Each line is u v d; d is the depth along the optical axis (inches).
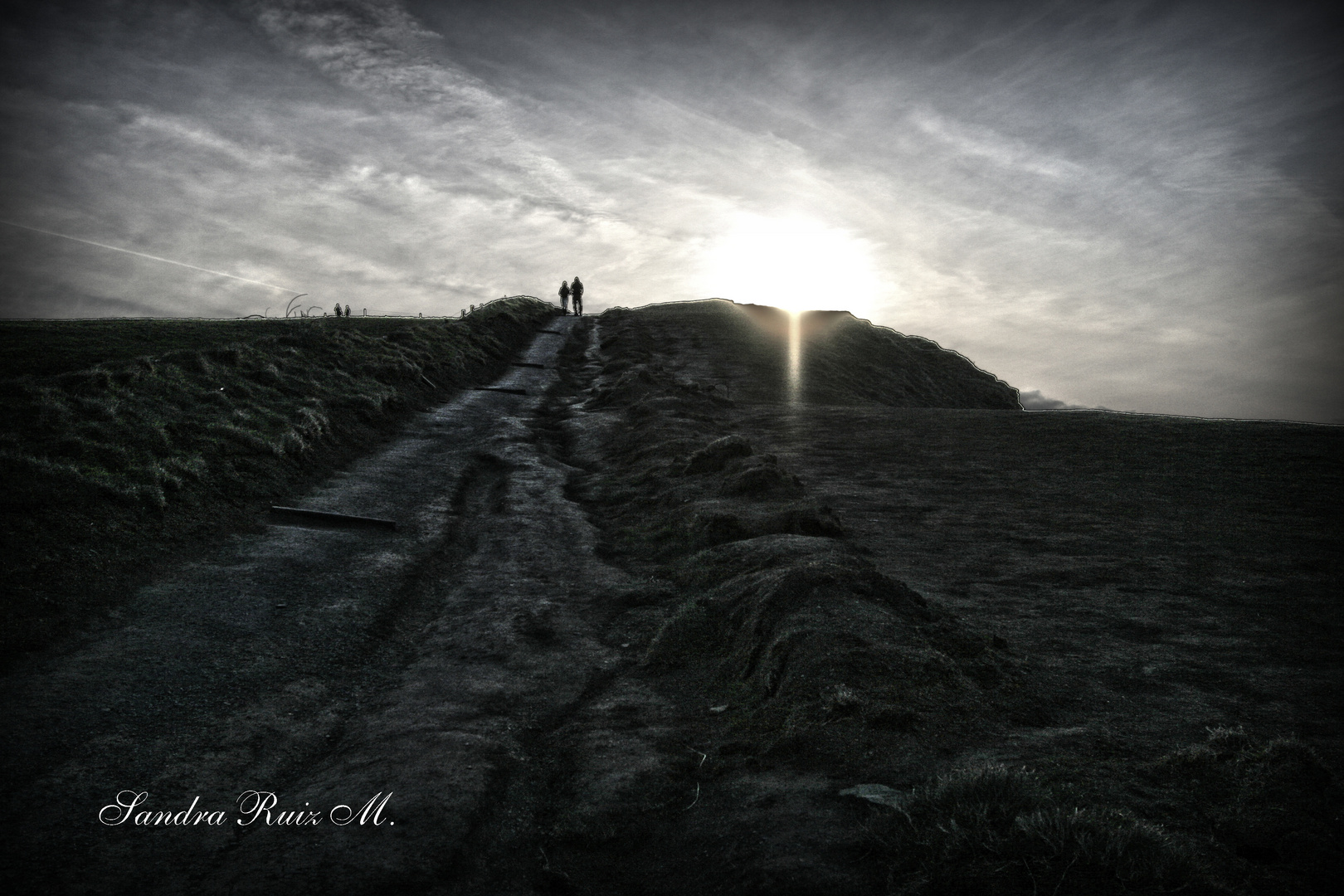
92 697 262.2
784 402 1396.4
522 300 2420.0
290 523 498.0
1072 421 958.4
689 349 1862.7
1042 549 484.7
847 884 159.3
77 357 723.4
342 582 403.2
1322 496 615.5
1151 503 607.8
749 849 175.8
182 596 362.3
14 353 706.2
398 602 387.2
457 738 241.4
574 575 435.5
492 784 215.9
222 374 745.6
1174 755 213.0
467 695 280.5
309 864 178.5
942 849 162.9
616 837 194.9
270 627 338.3
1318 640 336.2
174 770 224.1
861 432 919.0
